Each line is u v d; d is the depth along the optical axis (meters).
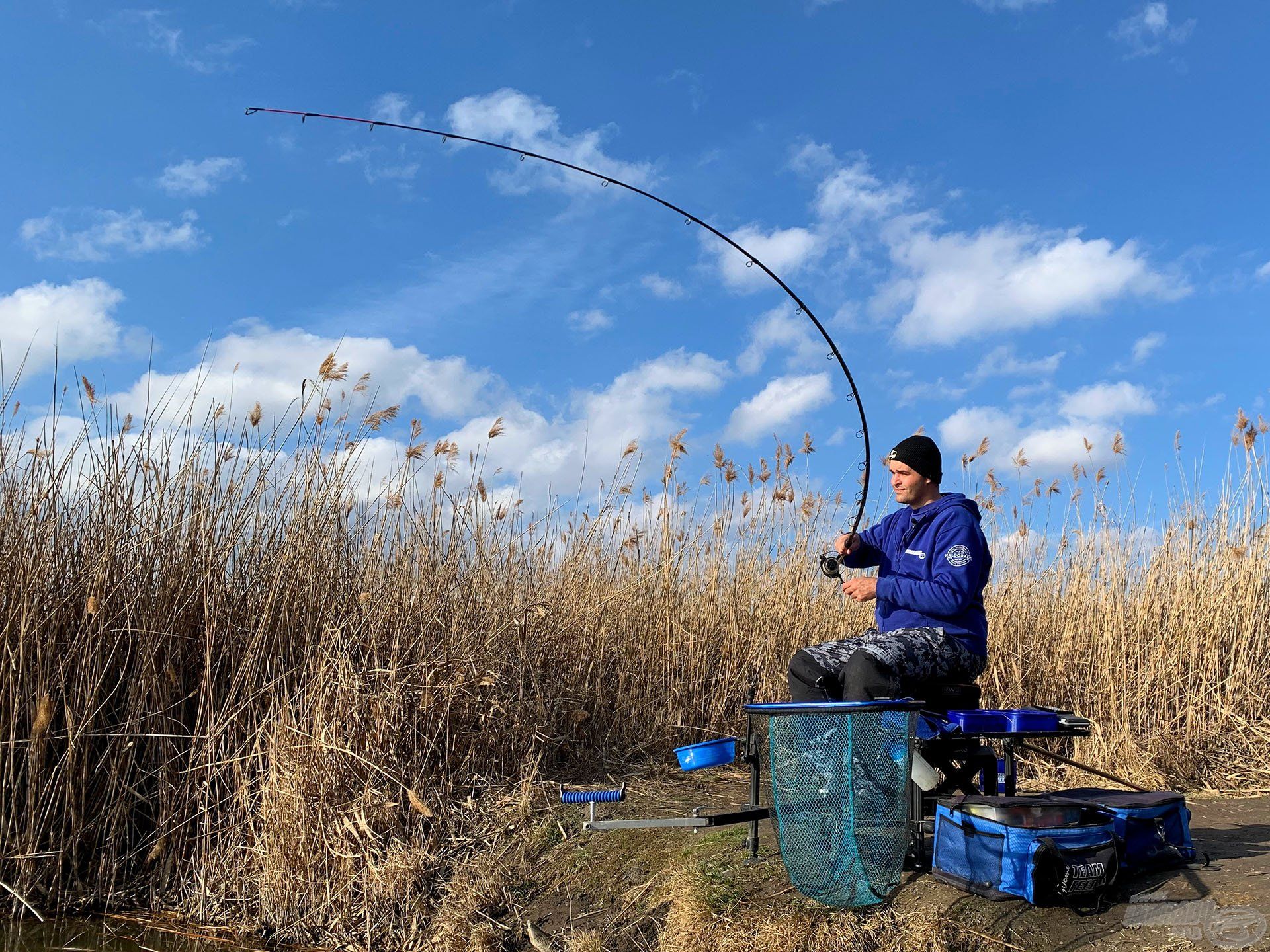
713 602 6.72
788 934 3.11
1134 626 6.36
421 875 4.20
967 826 3.18
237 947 4.00
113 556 4.74
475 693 5.01
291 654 4.92
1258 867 3.34
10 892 4.19
